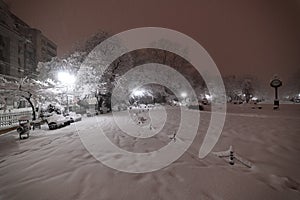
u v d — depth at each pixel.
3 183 3.71
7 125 9.84
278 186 3.72
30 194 3.30
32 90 10.83
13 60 26.62
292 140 7.16
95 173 4.16
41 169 4.38
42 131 9.02
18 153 5.59
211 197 3.22
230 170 4.42
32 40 30.11
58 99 15.30
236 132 8.73
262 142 6.98
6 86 9.90
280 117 13.30
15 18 26.55
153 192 3.35
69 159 5.07
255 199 3.21
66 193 3.32
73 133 8.52
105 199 3.13
